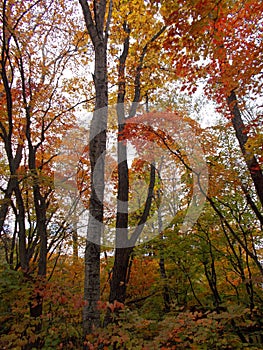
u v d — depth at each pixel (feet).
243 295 25.79
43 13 28.27
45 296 16.56
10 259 33.58
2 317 18.60
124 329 14.52
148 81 29.89
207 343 15.66
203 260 26.35
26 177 23.73
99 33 19.98
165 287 27.43
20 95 28.04
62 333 17.46
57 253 33.47
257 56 21.34
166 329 13.80
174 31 18.49
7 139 24.18
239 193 25.44
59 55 32.48
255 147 20.56
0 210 25.93
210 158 25.07
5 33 24.22
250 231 25.84
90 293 15.81
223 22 19.26
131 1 27.09
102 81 19.25
